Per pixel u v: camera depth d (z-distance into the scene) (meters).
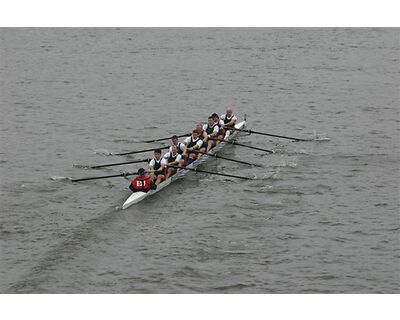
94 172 59.03
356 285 41.25
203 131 63.47
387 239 47.06
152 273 42.22
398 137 70.12
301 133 71.81
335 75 97.75
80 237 46.56
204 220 49.66
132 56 110.88
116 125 74.25
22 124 74.00
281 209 51.69
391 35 125.69
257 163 61.94
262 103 84.00
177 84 93.19
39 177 57.72
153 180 55.12
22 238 46.34
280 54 111.56
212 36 126.62
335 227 48.78
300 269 43.00
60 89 90.00
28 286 40.44
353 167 61.00
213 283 41.25
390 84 92.62
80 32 129.88
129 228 48.16
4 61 106.56
